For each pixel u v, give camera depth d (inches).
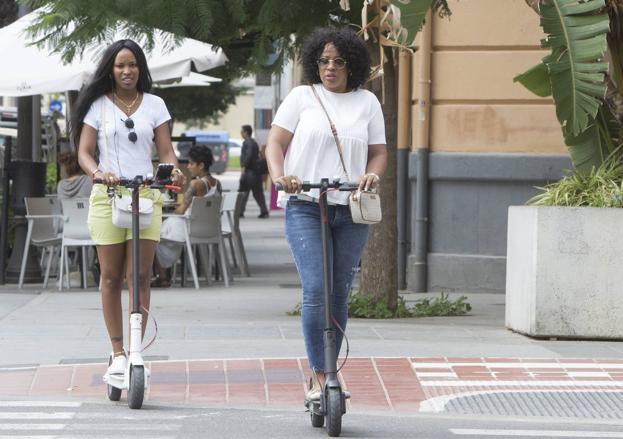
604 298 951.6
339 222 610.9
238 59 1296.8
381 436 613.6
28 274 1438.2
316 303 609.3
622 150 1029.8
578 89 940.6
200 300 1248.2
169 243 1366.9
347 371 798.5
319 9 1008.9
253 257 1878.7
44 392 725.3
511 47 1330.0
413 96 1387.8
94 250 1433.3
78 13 987.3
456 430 633.6
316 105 614.5
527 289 968.9
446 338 957.8
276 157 607.2
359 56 617.9
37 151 1531.7
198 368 800.9
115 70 683.4
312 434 614.5
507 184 1346.0
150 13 985.5
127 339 919.0
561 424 657.6
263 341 924.0
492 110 1338.6
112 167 684.7
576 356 871.7
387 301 1111.6
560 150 1327.5
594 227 949.8
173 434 612.4
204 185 1406.3
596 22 940.6
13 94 1221.1
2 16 1744.6
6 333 964.6
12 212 1504.7
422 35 1342.3
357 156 613.9
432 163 1357.0
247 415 665.0
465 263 1358.3
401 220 1403.8
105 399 707.4
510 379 780.0
